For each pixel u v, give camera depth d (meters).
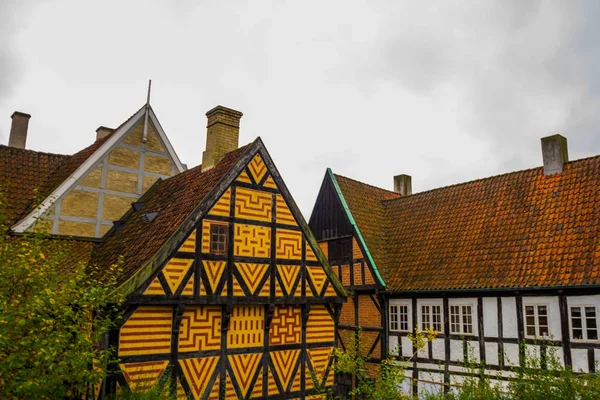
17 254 7.41
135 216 14.70
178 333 10.43
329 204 20.23
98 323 8.47
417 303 16.36
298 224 13.14
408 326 16.53
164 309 10.35
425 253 17.45
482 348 14.31
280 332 12.40
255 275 11.92
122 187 16.00
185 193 13.14
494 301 14.27
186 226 10.86
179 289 10.47
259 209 12.35
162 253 10.34
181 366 10.37
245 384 11.42
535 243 14.44
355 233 18.61
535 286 13.13
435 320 15.75
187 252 10.77
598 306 12.10
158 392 8.75
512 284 13.72
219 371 10.98
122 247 12.84
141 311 9.96
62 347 7.02
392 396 9.67
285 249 12.70
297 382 12.51
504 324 13.95
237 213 11.86
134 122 16.55
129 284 9.69
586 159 15.50
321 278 13.39
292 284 12.67
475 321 14.62
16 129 18.00
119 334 9.59
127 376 9.57
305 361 12.79
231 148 14.10
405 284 16.75
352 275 18.52
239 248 11.73
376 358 17.12
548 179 16.08
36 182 15.80
